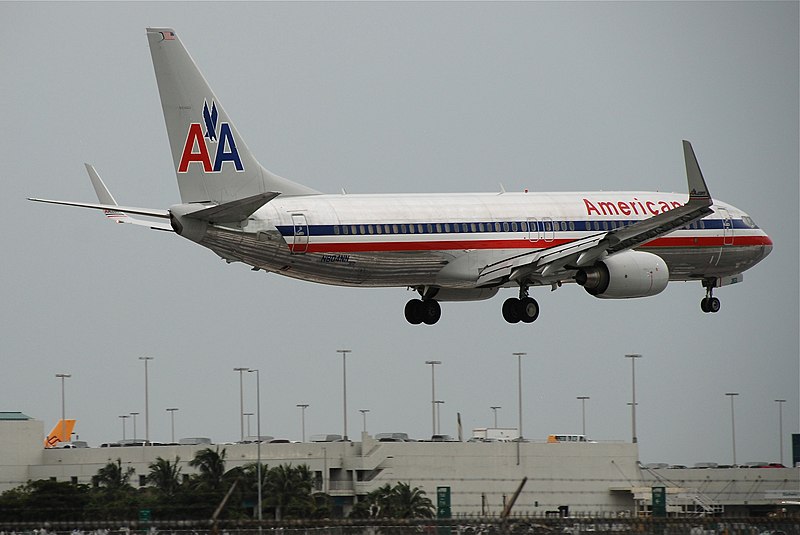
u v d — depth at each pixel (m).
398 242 177.25
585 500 170.50
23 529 108.25
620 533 109.44
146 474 161.00
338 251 173.62
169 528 113.00
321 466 175.00
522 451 175.75
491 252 184.25
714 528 109.31
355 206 176.50
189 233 166.00
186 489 144.62
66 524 105.06
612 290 185.00
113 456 184.00
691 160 169.88
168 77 169.12
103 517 126.56
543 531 109.38
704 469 183.75
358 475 174.88
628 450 179.75
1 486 166.62
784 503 166.50
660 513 134.00
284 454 180.00
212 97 170.62
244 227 168.50
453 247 181.38
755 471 184.38
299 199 174.38
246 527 106.44
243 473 149.75
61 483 145.00
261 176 173.12
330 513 150.25
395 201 180.12
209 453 152.25
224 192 171.12
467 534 109.69
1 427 184.50
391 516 149.38
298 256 172.25
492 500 167.75
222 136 171.12
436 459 173.75
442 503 143.00
